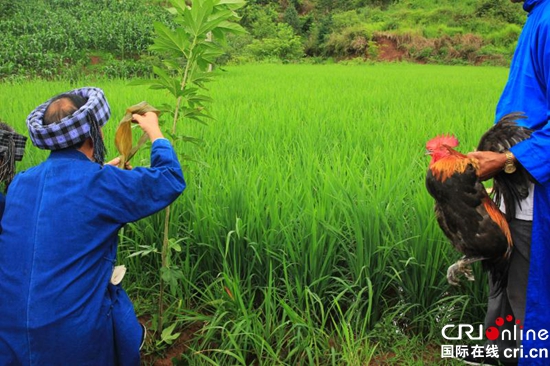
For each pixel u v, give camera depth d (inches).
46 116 81.8
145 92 395.9
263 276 127.3
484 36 1451.8
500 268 97.7
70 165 80.4
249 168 176.6
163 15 1151.6
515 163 91.0
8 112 280.7
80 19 1122.0
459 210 91.6
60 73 815.7
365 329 120.8
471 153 92.2
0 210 91.8
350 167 170.4
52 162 81.3
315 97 392.5
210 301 119.6
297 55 1439.5
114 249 86.2
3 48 818.2
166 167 85.1
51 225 77.1
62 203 78.0
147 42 932.6
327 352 110.5
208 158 183.8
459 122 265.1
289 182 158.7
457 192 90.8
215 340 115.0
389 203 131.3
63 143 80.0
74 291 76.9
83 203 78.3
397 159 177.3
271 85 503.8
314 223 121.5
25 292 75.6
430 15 1594.5
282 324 108.6
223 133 234.8
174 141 108.0
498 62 1299.2
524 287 99.1
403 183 144.9
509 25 1469.0
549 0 92.3
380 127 259.9
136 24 970.7
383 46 1457.9
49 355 75.7
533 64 92.5
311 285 117.9
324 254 126.9
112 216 80.0
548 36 88.7
